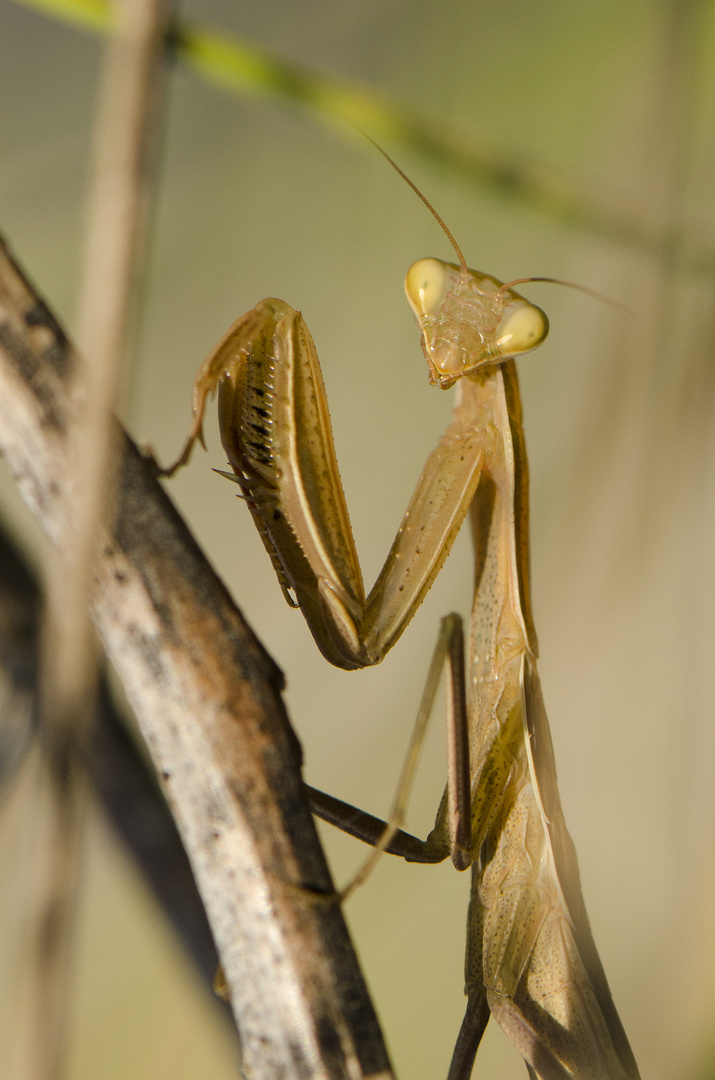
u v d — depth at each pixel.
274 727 0.14
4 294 0.14
